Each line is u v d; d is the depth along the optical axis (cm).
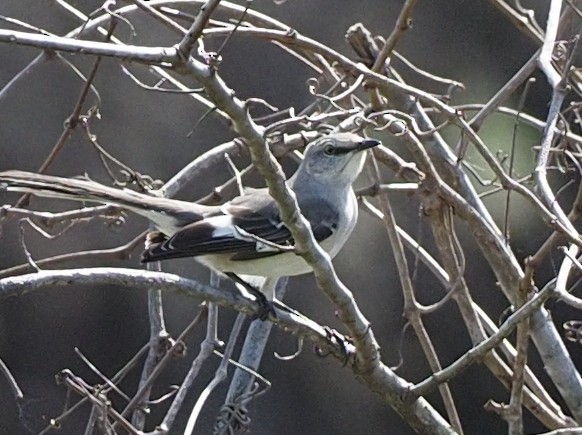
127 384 1762
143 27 1598
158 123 1739
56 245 1680
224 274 943
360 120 918
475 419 1722
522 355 852
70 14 1057
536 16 1653
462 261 961
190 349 1711
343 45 1764
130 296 1803
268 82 1731
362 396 1791
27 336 1778
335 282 784
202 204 995
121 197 922
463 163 1013
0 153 1736
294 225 745
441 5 1738
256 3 1744
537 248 1498
